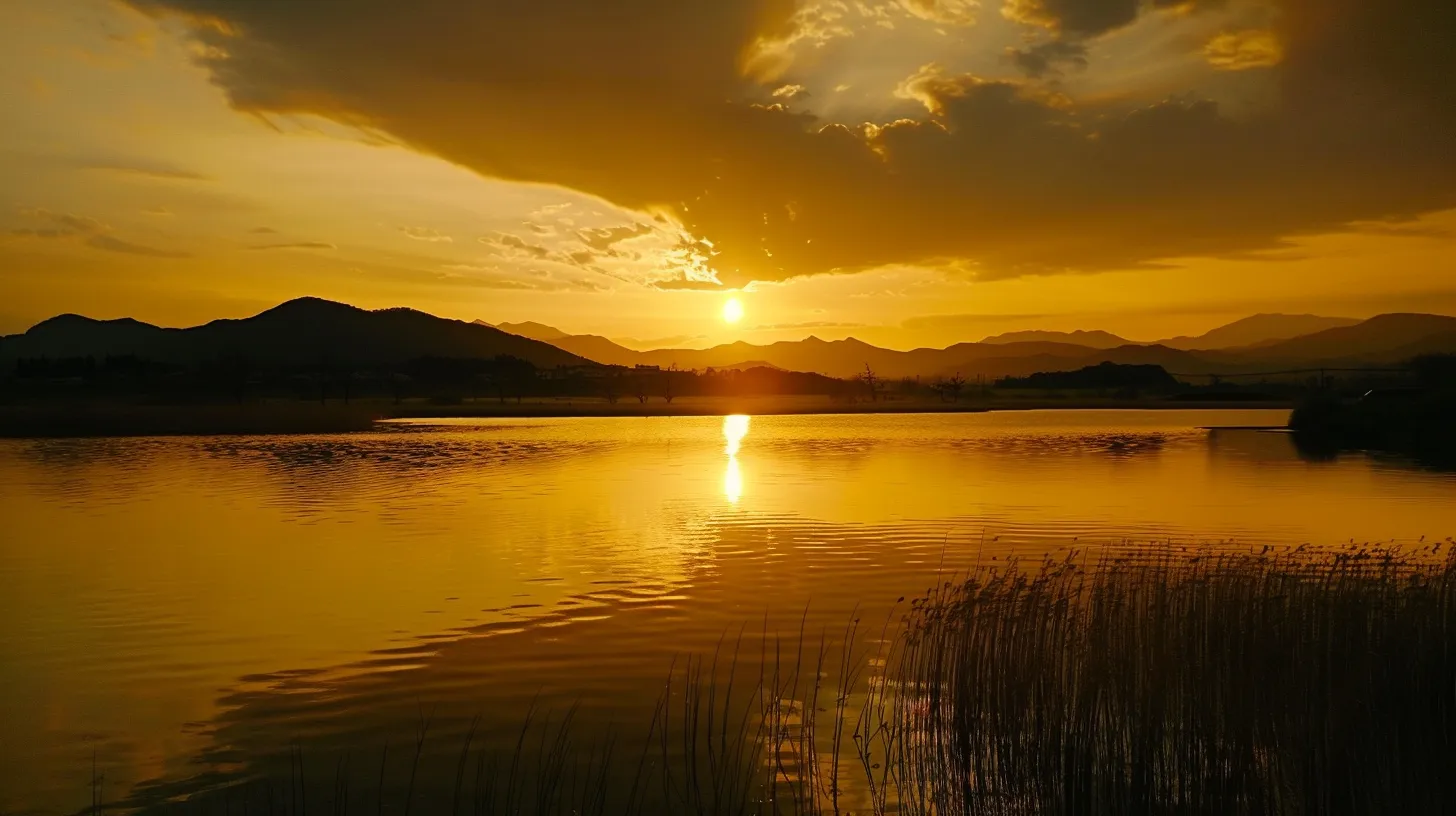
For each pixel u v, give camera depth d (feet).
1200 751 30.78
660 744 35.65
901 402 651.66
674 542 79.92
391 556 74.43
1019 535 81.92
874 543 78.54
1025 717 32.71
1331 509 97.96
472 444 223.10
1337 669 31.42
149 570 69.56
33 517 97.30
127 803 31.96
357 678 44.21
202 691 42.73
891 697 40.22
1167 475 135.85
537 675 44.21
